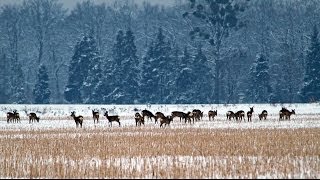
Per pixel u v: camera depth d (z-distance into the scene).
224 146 96.44
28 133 132.88
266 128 138.25
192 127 146.12
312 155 85.56
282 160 79.50
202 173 69.62
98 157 87.00
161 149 94.19
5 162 78.88
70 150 94.50
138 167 76.56
